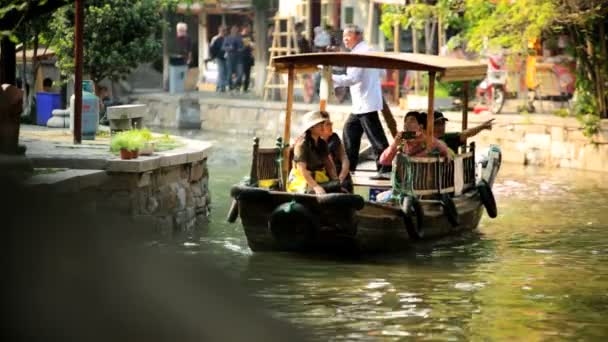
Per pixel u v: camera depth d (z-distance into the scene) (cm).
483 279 3186
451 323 2709
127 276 3006
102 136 4562
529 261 3447
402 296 2962
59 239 3175
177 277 3064
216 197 4591
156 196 3703
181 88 8450
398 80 7119
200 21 8806
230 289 2964
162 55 8956
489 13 5947
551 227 4050
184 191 3941
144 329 2523
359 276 3188
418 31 6900
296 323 2670
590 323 2727
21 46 5744
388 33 6606
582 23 5450
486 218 4228
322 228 3341
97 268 3056
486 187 3959
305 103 7500
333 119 7038
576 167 5800
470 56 6594
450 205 3662
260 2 8119
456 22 6431
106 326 2539
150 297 2800
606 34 5709
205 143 4325
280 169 3584
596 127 5678
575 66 6209
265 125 7488
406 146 3662
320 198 3300
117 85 8488
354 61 3559
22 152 3431
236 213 3494
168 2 6750
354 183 3709
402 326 2672
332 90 3800
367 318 2734
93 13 5941
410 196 3500
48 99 5269
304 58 3606
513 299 2958
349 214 3303
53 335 2442
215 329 2559
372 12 7206
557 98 6353
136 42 6100
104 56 6022
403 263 3381
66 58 5512
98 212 3525
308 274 3191
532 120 6003
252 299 2877
